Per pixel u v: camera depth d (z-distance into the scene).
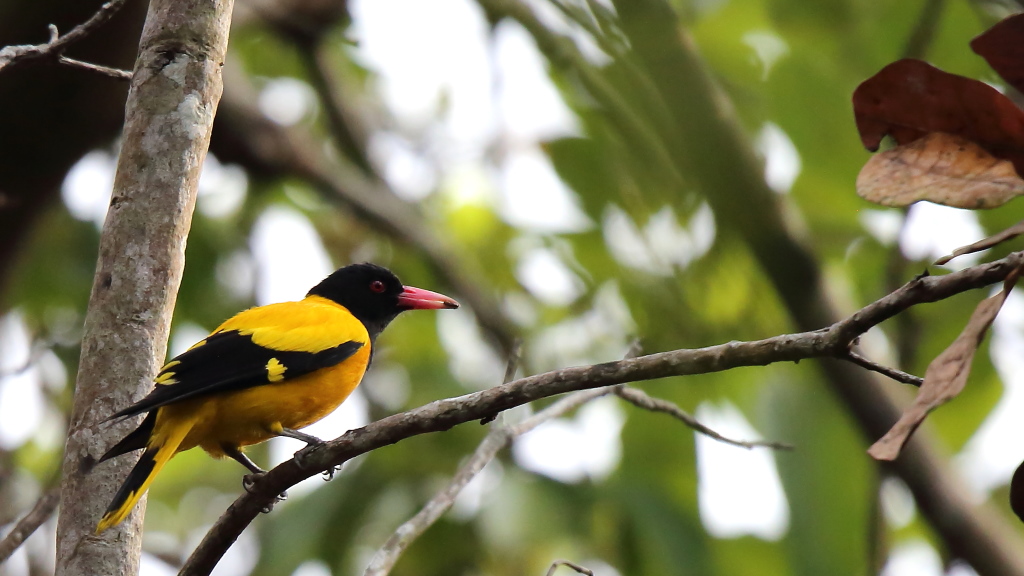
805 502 11.41
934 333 11.45
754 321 11.97
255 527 13.16
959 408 12.02
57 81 11.23
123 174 7.35
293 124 17.03
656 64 7.44
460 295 15.72
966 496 9.79
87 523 7.05
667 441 12.85
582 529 12.51
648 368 6.12
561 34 9.53
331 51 16.44
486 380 14.76
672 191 10.12
